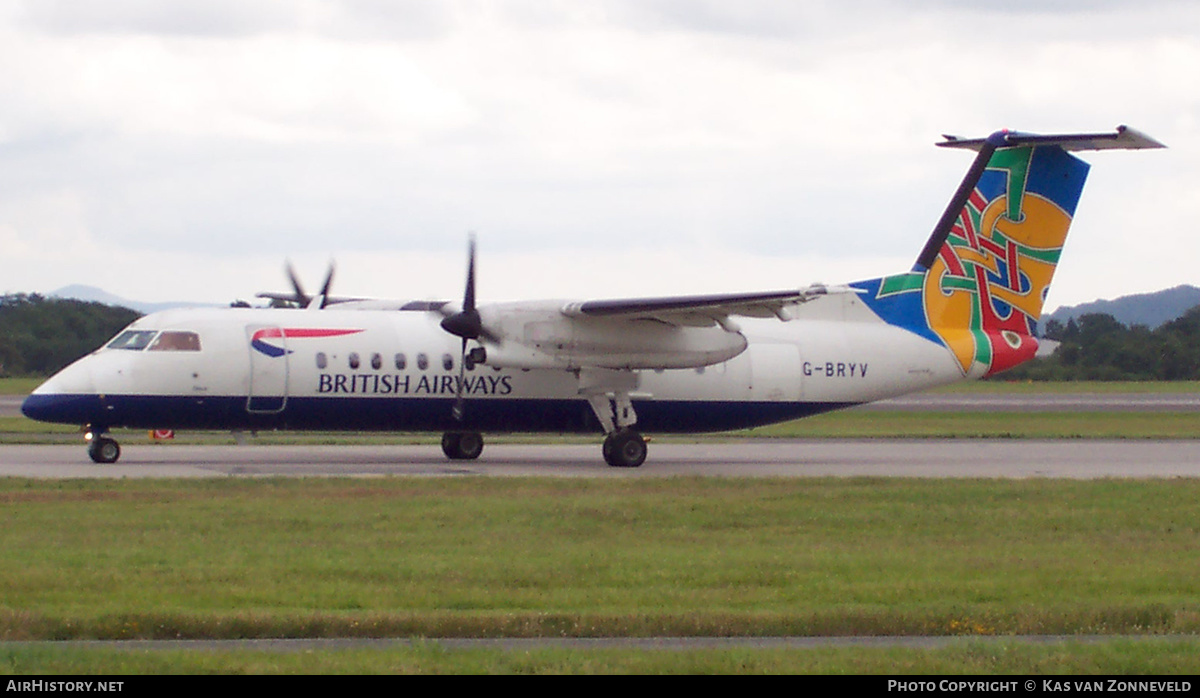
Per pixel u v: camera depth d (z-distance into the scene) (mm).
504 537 67750
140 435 146125
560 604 50156
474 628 45125
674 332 110500
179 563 57969
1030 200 121688
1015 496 87250
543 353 108000
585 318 108188
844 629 46062
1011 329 123562
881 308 121375
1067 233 123000
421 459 117312
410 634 44781
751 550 64688
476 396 110625
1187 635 45719
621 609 48906
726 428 119062
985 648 42219
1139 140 114125
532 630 45156
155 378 102812
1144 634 46062
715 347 111562
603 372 111375
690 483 93312
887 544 67312
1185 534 71625
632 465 112188
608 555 62312
